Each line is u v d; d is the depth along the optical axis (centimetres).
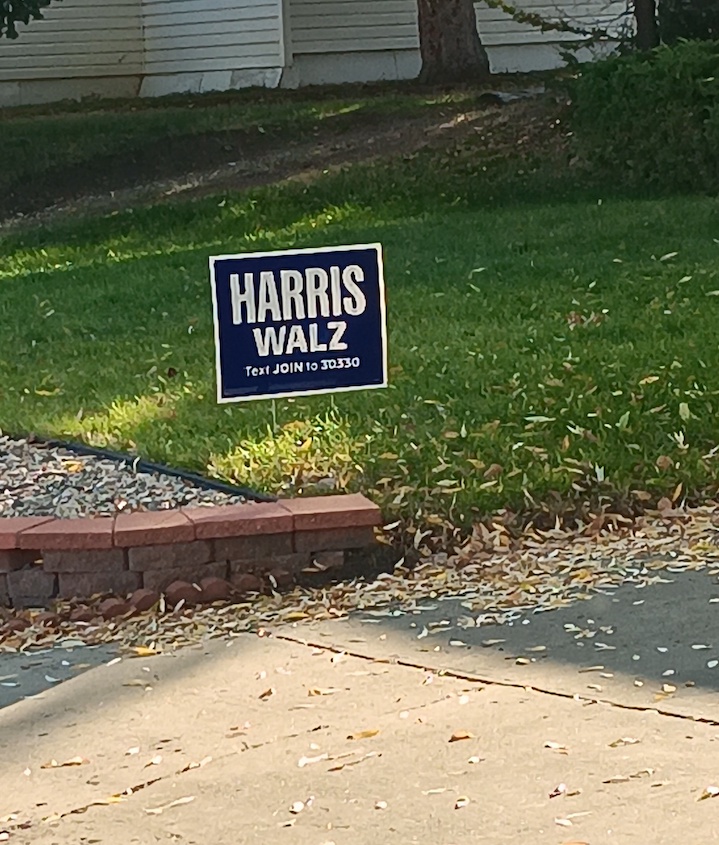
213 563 628
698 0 1764
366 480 698
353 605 603
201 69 2334
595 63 1698
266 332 666
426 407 804
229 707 509
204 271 1298
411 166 1700
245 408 819
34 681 546
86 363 964
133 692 528
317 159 1778
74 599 623
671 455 736
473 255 1260
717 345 905
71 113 2142
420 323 1009
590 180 1634
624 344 920
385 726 482
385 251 1308
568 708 488
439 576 629
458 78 2138
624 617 571
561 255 1230
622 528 677
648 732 466
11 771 467
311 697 512
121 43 2389
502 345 930
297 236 1469
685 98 1546
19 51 2322
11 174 1828
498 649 546
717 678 509
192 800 439
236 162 1812
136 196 1741
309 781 446
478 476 706
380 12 2308
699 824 407
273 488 693
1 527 632
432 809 424
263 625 588
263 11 2253
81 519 644
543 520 684
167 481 714
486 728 475
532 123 1778
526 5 2370
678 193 1566
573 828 409
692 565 625
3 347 1030
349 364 677
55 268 1416
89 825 427
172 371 912
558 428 766
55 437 795
